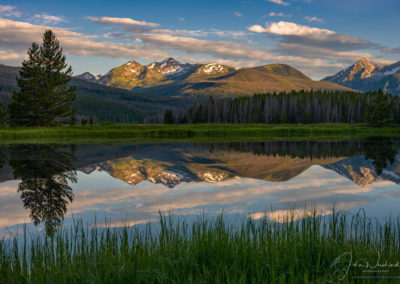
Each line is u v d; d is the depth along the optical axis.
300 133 73.88
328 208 10.23
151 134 62.62
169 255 5.34
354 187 14.16
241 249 5.49
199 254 5.47
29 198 11.77
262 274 5.00
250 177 16.97
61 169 19.08
